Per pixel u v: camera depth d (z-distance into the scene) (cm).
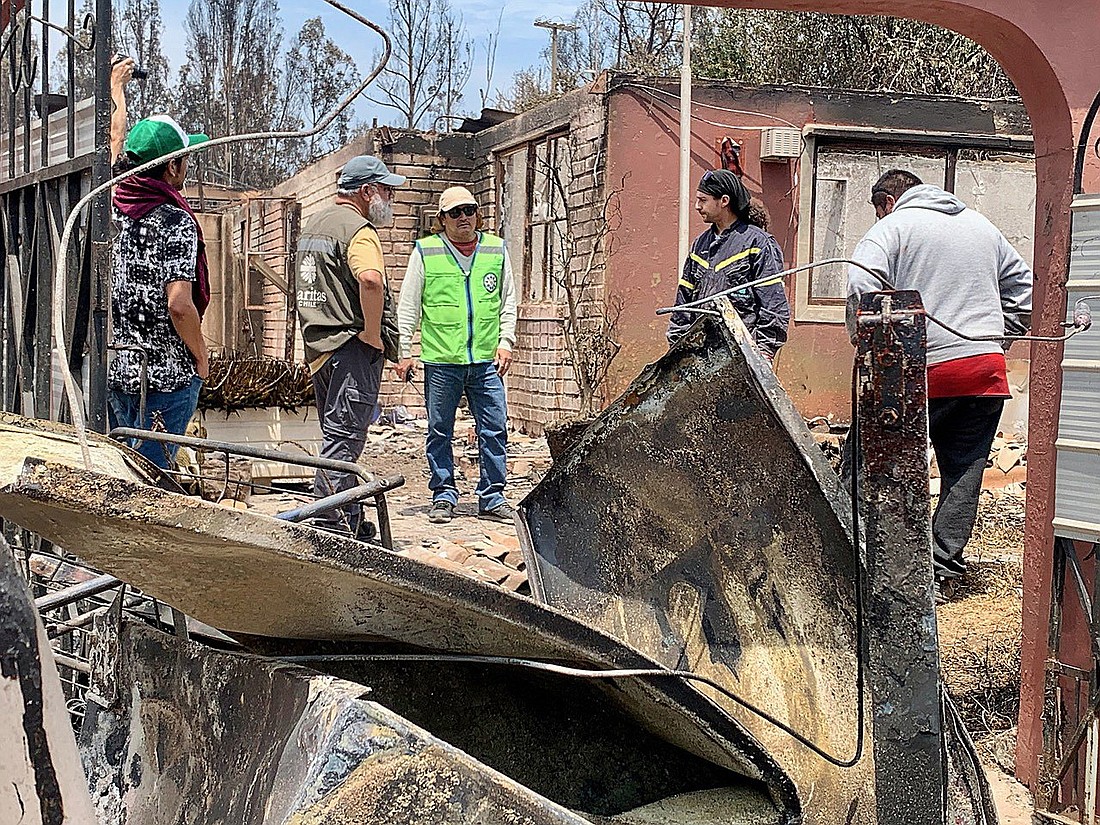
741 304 646
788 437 277
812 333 1266
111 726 219
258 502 710
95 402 401
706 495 298
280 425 778
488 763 253
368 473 268
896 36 1970
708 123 1213
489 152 1509
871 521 219
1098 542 356
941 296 546
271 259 1848
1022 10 367
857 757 234
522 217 1432
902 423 217
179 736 197
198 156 2359
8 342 545
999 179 1302
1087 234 357
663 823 243
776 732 275
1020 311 565
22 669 117
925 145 1280
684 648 297
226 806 175
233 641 225
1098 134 367
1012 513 797
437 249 718
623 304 1195
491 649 209
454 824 153
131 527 157
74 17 421
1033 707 396
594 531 323
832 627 268
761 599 285
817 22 2003
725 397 292
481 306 717
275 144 3180
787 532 280
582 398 1209
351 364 616
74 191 434
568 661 214
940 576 588
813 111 1242
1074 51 370
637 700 235
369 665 240
